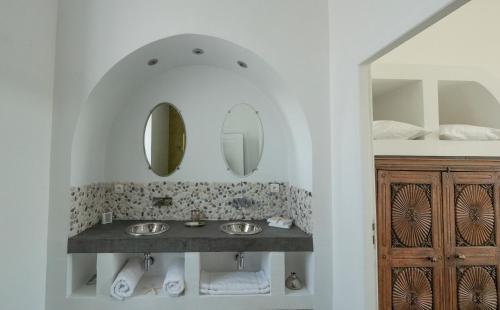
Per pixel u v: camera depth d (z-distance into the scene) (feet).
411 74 5.77
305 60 5.98
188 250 5.76
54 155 5.61
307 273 6.19
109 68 5.65
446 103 6.95
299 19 6.02
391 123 5.52
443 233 5.35
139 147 7.47
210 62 7.24
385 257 5.27
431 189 5.42
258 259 7.13
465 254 5.32
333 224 5.79
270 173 7.66
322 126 5.92
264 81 6.91
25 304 4.94
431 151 5.48
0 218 4.41
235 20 5.84
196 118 7.59
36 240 5.21
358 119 4.77
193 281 5.78
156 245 5.71
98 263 5.65
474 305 5.25
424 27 3.33
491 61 6.44
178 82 7.56
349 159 5.08
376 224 5.05
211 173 7.55
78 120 5.65
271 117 7.72
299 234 6.03
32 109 5.08
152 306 5.72
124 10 5.72
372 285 4.56
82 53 5.67
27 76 4.94
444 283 5.28
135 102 7.49
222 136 7.62
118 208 7.35
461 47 6.40
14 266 4.68
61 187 5.61
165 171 7.48
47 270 5.51
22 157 4.86
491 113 6.10
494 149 5.56
